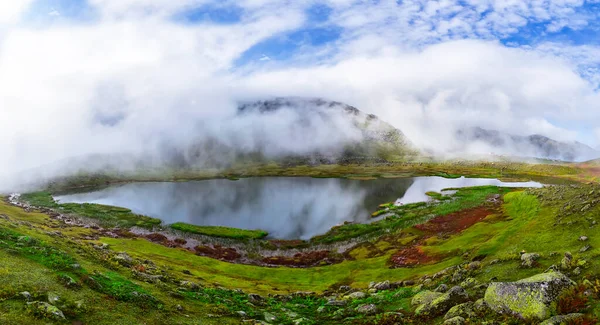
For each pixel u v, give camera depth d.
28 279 25.77
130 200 177.38
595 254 28.97
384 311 33.69
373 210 138.25
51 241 39.41
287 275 72.31
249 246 102.56
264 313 35.38
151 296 29.91
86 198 185.38
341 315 34.94
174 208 155.12
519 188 149.88
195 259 81.06
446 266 57.47
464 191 154.75
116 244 83.31
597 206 45.00
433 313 28.78
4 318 19.97
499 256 41.75
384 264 73.25
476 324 23.36
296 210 146.62
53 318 21.58
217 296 39.06
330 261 87.81
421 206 133.00
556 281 23.42
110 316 24.34
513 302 23.58
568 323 19.66
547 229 45.78
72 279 27.66
